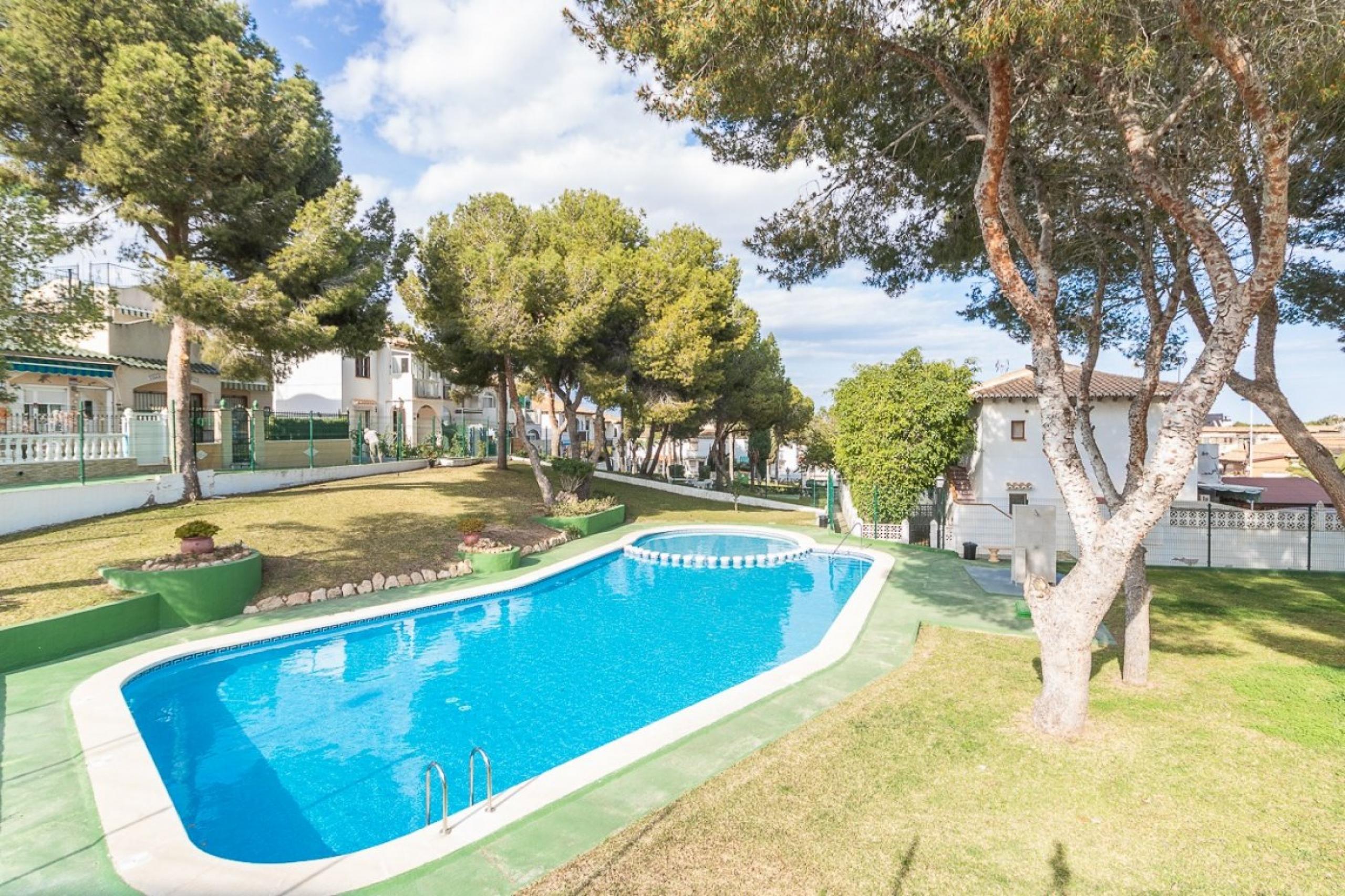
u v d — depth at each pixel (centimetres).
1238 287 575
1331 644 984
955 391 2020
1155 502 609
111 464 1806
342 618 1156
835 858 473
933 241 1086
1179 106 612
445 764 736
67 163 1412
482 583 1447
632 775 605
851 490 2317
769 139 959
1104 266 919
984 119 784
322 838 597
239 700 904
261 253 1667
